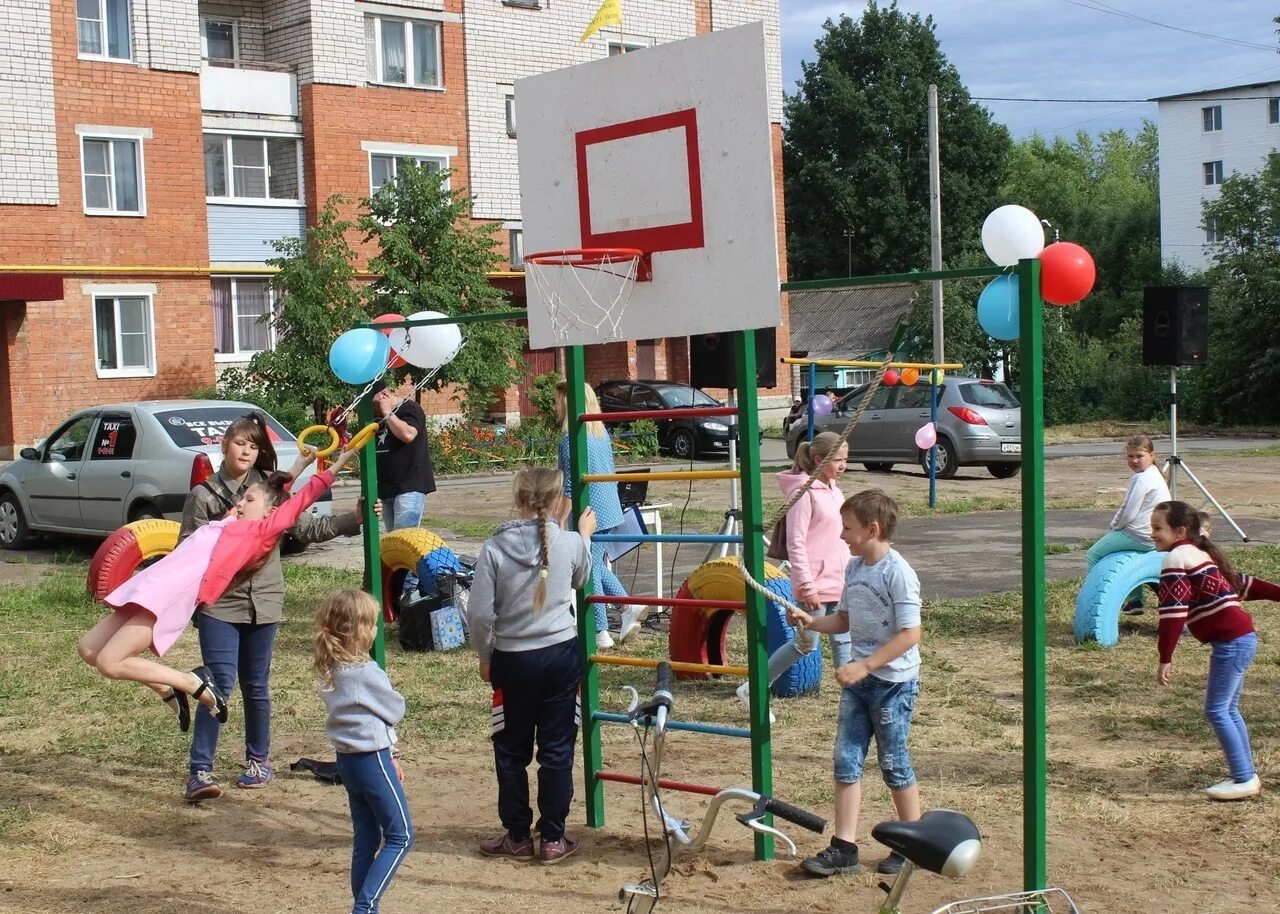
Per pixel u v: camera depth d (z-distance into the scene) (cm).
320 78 2948
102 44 2666
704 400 2850
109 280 2653
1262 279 3806
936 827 319
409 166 2619
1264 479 2133
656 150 546
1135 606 1026
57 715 798
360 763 472
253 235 2903
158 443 1402
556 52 3303
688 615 848
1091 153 8444
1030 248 480
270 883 530
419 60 3130
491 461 2616
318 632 478
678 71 536
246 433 643
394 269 2547
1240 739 602
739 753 695
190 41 2752
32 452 1520
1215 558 607
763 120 511
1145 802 600
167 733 758
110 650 529
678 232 541
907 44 5450
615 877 527
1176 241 6150
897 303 4681
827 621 520
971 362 4053
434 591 987
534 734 561
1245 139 5894
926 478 2288
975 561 1329
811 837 566
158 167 2719
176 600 541
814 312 4866
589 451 895
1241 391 3859
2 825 599
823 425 2452
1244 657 602
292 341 2498
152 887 526
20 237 2556
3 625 1068
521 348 2755
